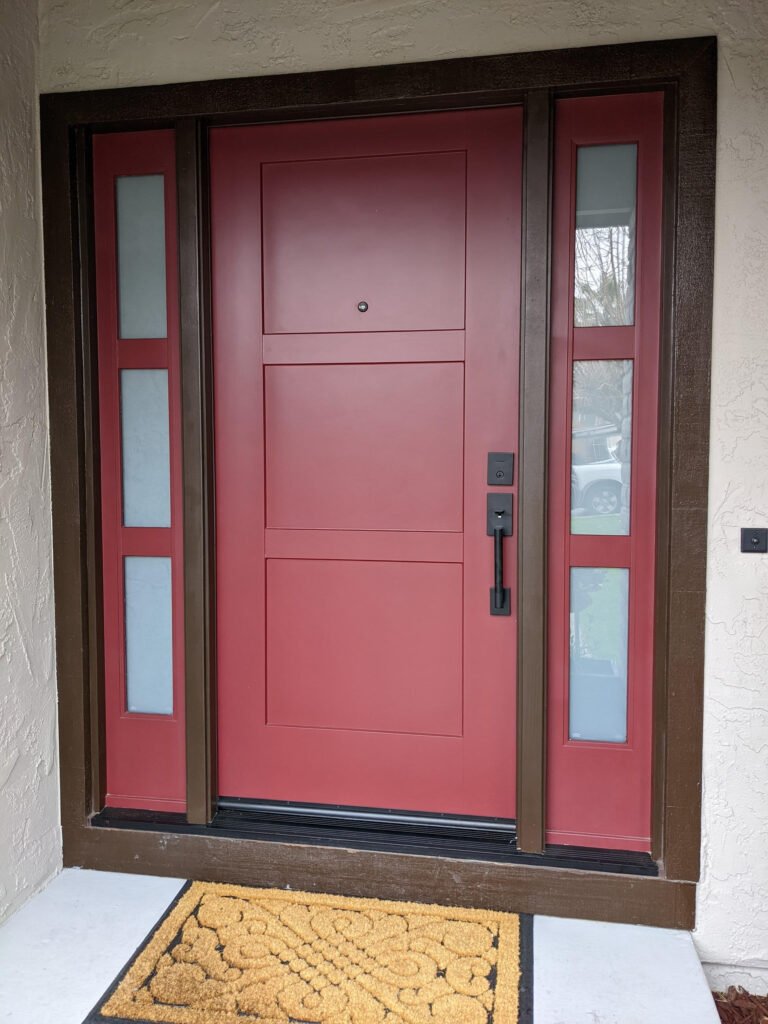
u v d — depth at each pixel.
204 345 2.16
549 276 1.97
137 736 2.29
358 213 2.13
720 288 1.85
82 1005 1.70
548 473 2.05
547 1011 1.69
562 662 2.09
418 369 2.14
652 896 1.98
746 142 1.82
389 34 1.97
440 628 2.17
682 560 1.91
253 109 2.04
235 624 2.25
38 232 2.13
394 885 2.08
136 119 2.09
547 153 1.94
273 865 2.13
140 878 2.18
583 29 1.89
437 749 2.19
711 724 1.93
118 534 2.27
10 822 2.02
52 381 2.17
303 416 2.20
